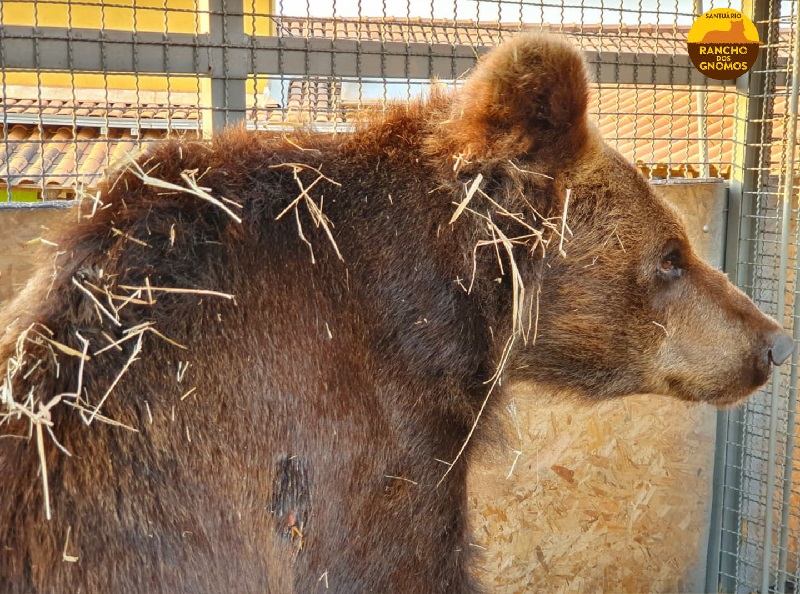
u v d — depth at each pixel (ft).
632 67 7.53
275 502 5.33
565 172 5.84
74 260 5.27
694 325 6.15
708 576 8.07
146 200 5.38
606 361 6.06
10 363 5.10
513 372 6.05
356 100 6.86
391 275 5.57
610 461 7.65
